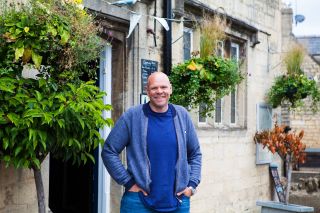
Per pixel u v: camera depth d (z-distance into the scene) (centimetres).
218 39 745
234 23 916
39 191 416
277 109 1120
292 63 1014
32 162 407
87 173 744
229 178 914
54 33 392
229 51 918
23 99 392
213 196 862
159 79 422
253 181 1005
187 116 442
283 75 1030
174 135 426
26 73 486
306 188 1259
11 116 380
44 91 405
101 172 668
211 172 856
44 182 522
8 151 412
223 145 893
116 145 428
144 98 697
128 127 427
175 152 425
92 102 413
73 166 783
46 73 421
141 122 424
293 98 1031
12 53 402
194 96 712
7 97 389
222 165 890
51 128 401
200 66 689
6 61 407
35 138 381
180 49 780
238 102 976
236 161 938
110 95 673
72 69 428
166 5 734
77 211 770
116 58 685
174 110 436
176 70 707
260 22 1043
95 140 429
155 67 722
